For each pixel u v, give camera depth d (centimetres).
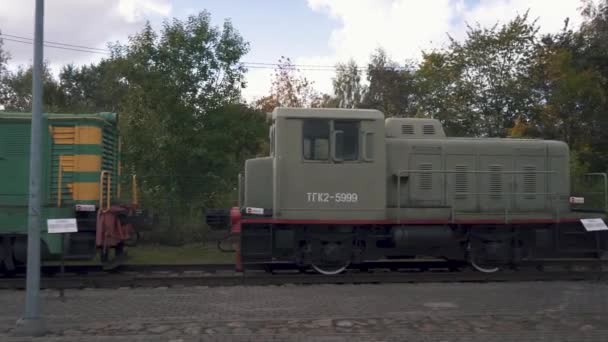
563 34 2228
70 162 976
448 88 2122
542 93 2066
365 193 980
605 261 1077
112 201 1069
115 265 1018
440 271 1069
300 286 912
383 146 988
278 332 619
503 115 2059
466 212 1031
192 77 1595
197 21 1623
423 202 1046
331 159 974
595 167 1950
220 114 1603
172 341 580
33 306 608
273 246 988
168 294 841
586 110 2033
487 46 2091
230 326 643
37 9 611
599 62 2100
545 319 682
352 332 619
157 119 1576
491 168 1070
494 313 715
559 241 1054
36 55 610
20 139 969
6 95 2906
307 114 974
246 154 1708
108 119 1055
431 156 1055
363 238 1016
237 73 1645
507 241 1049
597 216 1055
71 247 933
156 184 1542
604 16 2234
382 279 957
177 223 1491
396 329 633
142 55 1562
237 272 1040
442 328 638
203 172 1585
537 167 1084
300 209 969
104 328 636
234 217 967
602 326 648
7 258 954
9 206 937
